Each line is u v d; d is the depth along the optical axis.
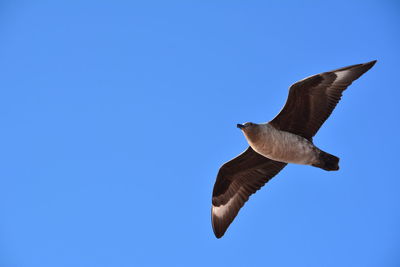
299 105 14.48
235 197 16.52
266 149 14.48
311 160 14.59
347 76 14.27
